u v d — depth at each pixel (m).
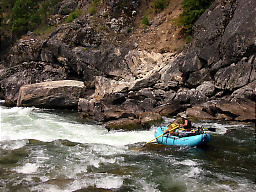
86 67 17.22
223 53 12.52
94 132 8.88
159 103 12.43
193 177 5.46
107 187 4.94
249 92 11.16
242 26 11.99
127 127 9.27
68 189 4.80
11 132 8.52
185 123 7.78
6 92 17.58
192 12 15.87
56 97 13.77
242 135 8.55
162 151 7.04
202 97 12.12
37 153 6.62
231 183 5.20
